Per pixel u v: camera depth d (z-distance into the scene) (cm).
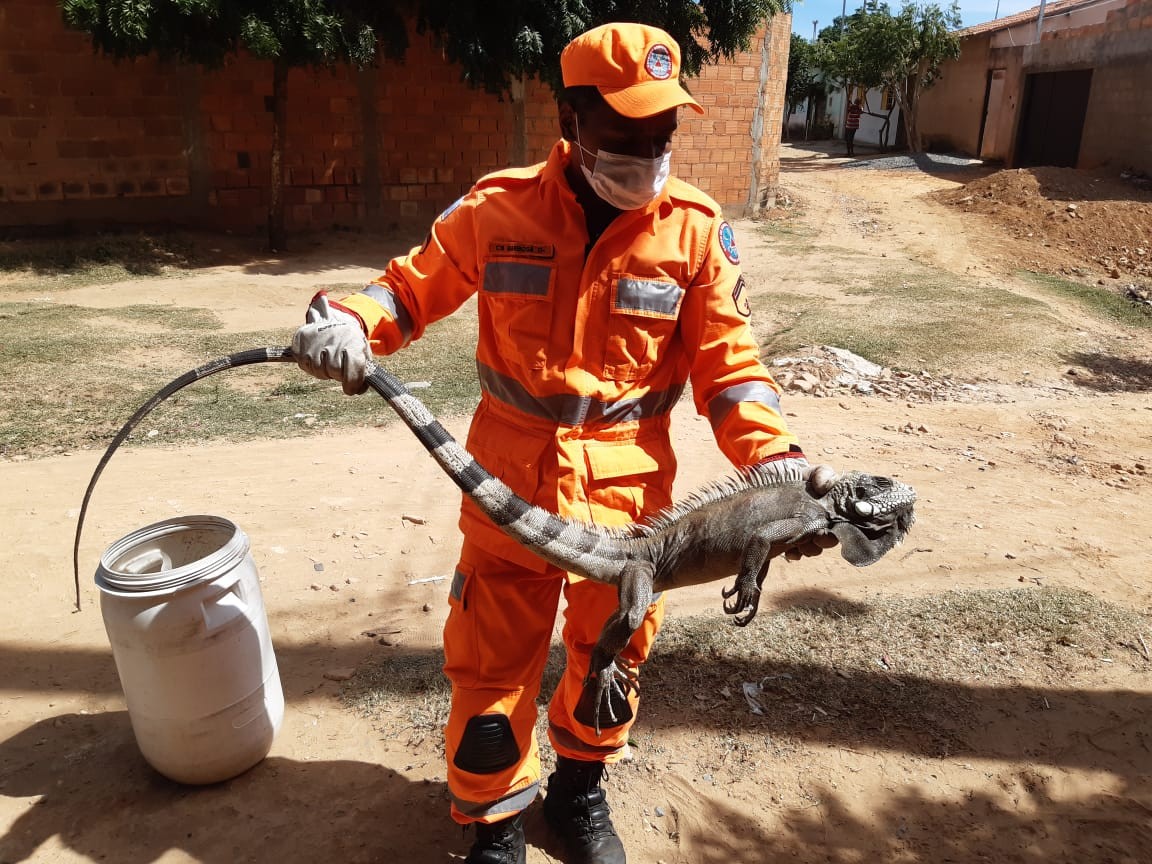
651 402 266
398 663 411
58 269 1427
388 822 317
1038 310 1287
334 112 1788
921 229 2016
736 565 252
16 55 1518
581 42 234
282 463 648
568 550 242
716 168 2075
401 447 689
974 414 830
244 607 320
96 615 451
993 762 349
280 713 350
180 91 1656
